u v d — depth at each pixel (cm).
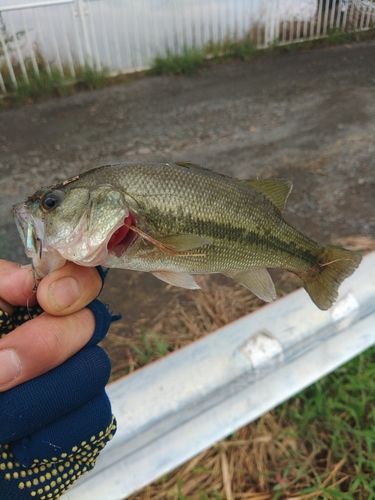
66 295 18
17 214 20
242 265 24
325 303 27
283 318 29
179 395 26
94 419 18
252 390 27
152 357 38
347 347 30
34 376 17
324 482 31
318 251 27
